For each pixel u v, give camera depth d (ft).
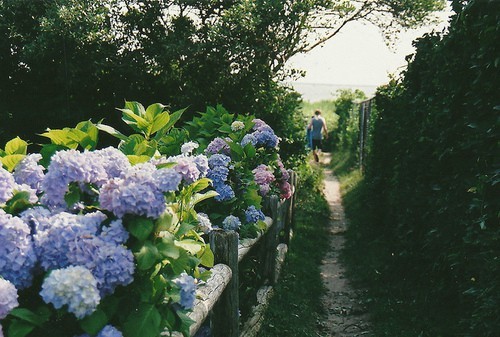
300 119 35.96
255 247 17.67
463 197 13.64
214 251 11.81
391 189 24.39
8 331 6.03
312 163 57.52
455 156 14.38
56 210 7.18
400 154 22.12
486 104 12.14
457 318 14.90
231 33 31.35
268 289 17.72
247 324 14.65
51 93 37.09
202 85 33.65
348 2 32.96
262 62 33.14
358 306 19.07
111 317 6.79
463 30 13.53
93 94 36.94
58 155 6.96
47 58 33.94
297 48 33.99
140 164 7.26
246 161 17.02
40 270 6.59
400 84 24.66
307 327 17.01
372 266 22.03
